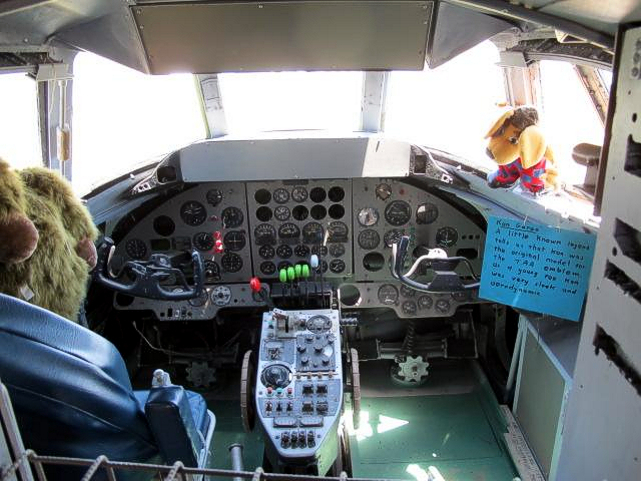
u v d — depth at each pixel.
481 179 3.83
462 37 2.34
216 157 4.03
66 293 1.90
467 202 4.43
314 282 4.61
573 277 2.42
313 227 4.59
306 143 3.99
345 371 4.62
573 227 2.82
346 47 2.27
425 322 5.07
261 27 2.18
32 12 2.12
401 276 3.69
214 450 4.14
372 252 4.63
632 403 1.29
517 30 2.69
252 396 4.24
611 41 1.47
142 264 3.76
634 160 1.27
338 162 4.04
